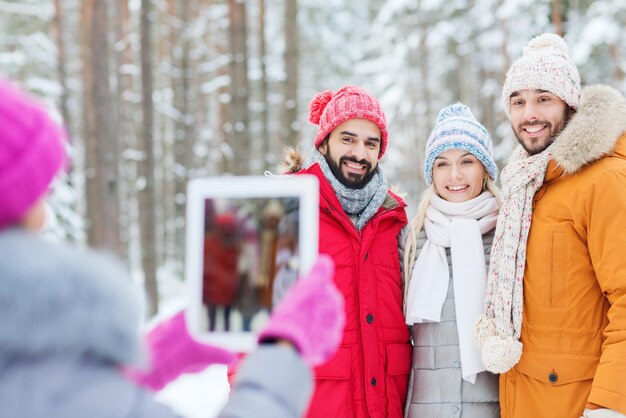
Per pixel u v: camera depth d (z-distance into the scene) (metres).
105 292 0.85
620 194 2.17
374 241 2.70
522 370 2.36
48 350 0.79
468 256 2.64
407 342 2.73
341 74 24.00
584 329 2.27
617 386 2.06
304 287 1.08
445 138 2.77
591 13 12.74
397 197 2.92
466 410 2.57
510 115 2.63
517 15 15.17
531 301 2.36
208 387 6.43
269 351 1.01
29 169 0.87
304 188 1.25
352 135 2.71
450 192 2.80
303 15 21.95
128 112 19.77
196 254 1.25
